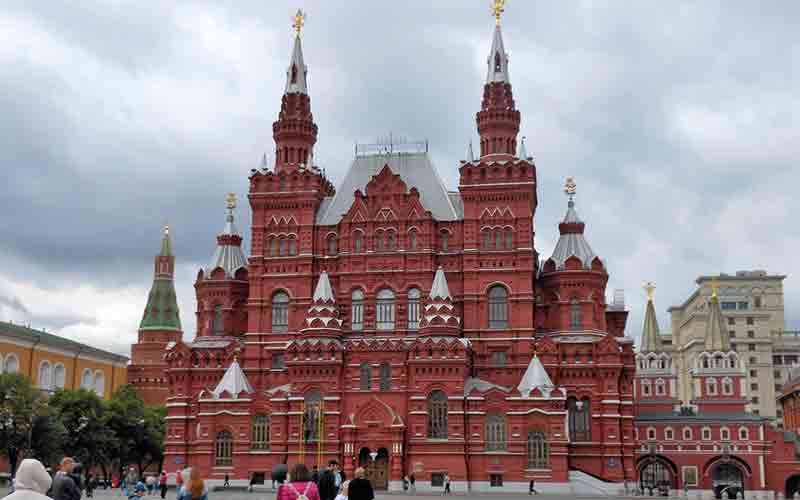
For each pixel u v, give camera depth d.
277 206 121.06
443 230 117.94
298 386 109.81
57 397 131.12
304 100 126.19
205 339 122.38
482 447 105.38
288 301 118.62
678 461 141.62
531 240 115.19
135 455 150.75
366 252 117.12
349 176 124.12
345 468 105.44
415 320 114.62
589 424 111.06
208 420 111.50
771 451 140.38
